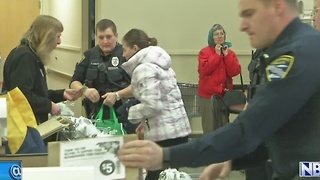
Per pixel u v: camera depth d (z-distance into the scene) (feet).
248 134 4.21
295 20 4.55
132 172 5.27
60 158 5.18
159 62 10.30
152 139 10.38
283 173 4.72
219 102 12.50
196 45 21.90
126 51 11.30
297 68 4.21
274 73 4.27
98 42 12.19
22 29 28.19
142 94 10.14
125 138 5.29
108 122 10.47
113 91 11.88
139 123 10.76
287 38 4.50
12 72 9.51
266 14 4.47
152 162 4.25
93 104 11.80
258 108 4.23
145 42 11.32
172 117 10.55
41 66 9.87
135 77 10.23
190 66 21.89
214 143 4.23
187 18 21.76
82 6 24.38
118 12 21.44
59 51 29.37
